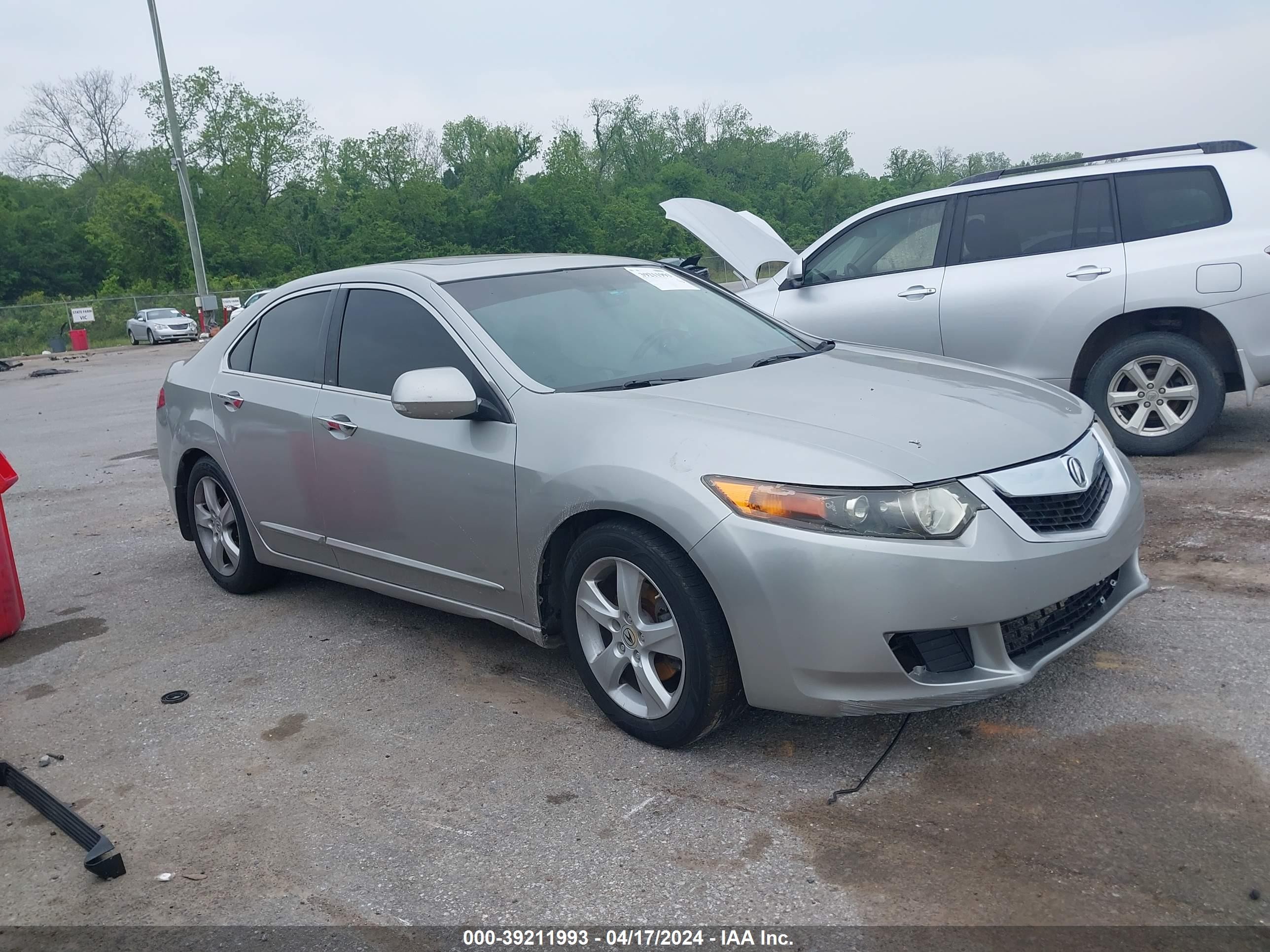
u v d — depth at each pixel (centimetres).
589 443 326
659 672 325
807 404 329
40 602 536
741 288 898
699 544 292
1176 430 607
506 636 434
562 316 397
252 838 293
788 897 246
